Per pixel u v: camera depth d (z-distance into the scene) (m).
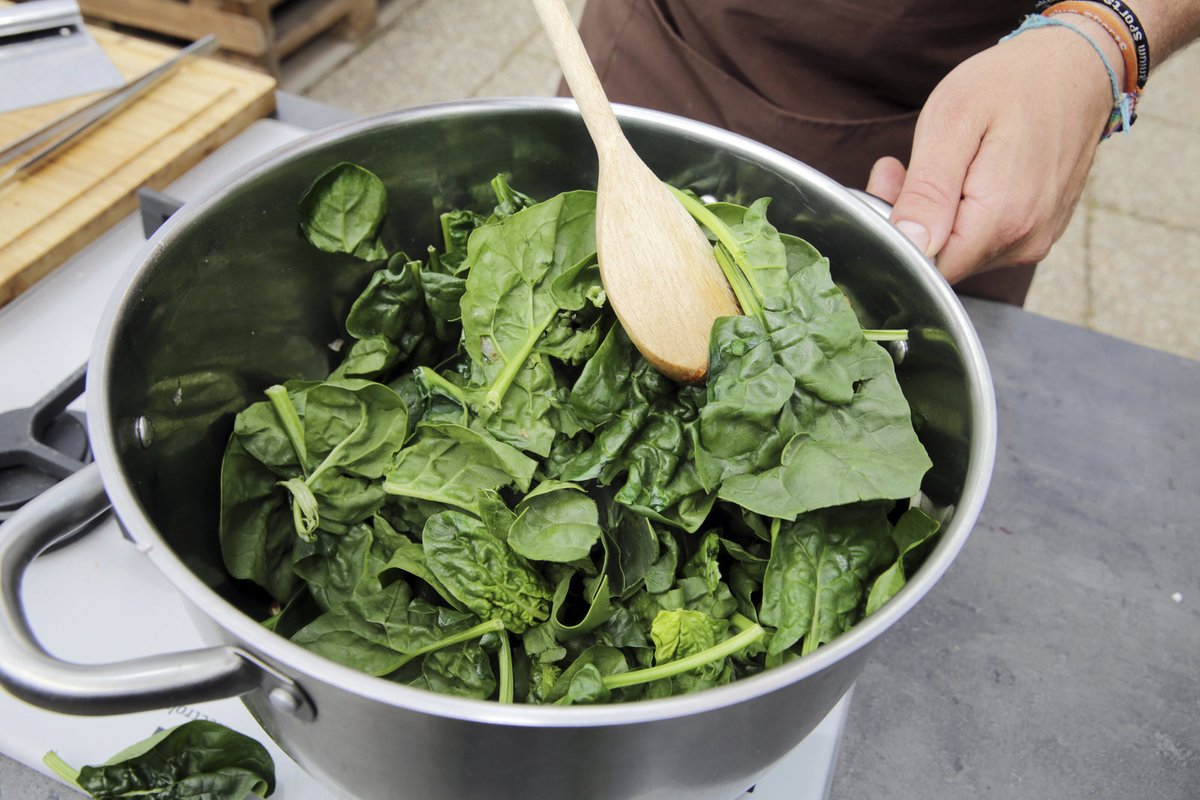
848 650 0.51
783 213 0.86
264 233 0.81
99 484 0.58
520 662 0.76
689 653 0.73
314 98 2.62
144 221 1.07
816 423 0.77
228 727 0.74
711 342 0.78
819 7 1.14
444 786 0.58
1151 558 0.93
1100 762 0.81
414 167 0.88
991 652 0.87
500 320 0.86
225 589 0.81
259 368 0.88
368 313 0.89
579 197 0.87
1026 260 1.03
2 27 1.18
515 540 0.74
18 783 0.73
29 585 0.81
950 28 1.14
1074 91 0.96
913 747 0.81
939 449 0.75
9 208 1.07
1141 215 2.60
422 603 0.76
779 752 0.62
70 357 0.99
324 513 0.81
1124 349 1.10
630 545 0.77
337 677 0.48
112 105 1.18
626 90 1.34
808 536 0.75
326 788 0.73
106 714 0.50
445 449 0.82
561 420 0.85
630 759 0.54
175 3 2.15
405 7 2.95
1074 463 1.00
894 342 0.82
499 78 2.77
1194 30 1.04
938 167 0.90
